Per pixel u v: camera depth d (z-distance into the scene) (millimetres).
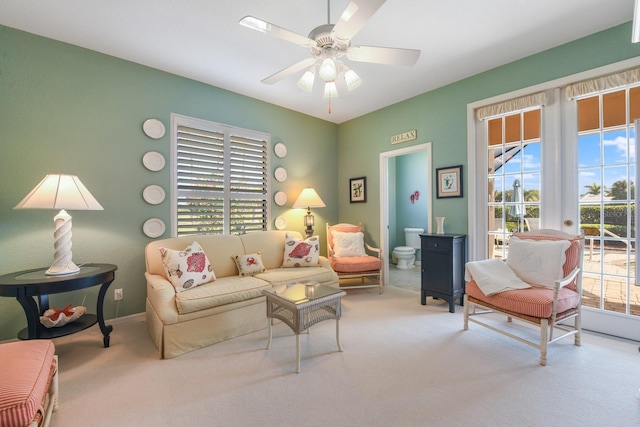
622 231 2424
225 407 1605
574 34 2494
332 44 1828
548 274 2326
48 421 1374
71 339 2473
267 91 3654
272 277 2992
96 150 2707
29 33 2402
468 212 3295
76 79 2609
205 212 3436
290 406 1606
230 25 2340
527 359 2088
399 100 3957
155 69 3049
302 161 4430
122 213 2850
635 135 2246
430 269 3307
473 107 3242
